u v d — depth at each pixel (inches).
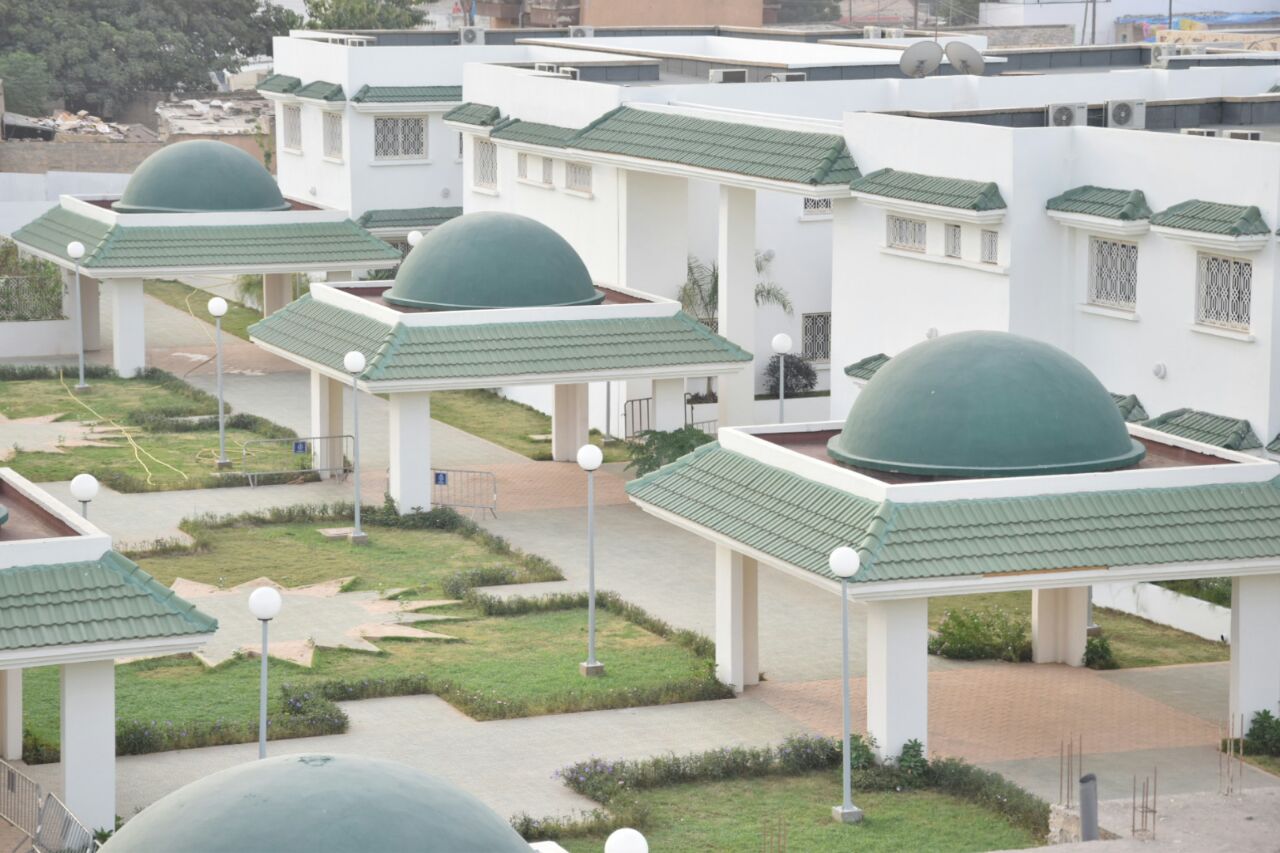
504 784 1178.0
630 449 1958.7
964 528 1175.6
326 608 1544.0
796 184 1771.7
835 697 1347.2
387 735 1269.7
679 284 2138.3
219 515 1812.3
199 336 2706.7
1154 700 1344.7
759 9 3978.8
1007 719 1302.9
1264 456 1439.5
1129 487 1224.8
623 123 2071.9
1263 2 4291.3
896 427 1243.2
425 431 1813.5
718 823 1119.0
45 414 2214.6
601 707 1323.8
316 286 1974.7
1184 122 1840.6
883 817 1129.4
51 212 2544.3
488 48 2810.0
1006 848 1080.8
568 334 1827.0
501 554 1707.7
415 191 2807.6
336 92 2755.9
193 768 1202.0
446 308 1843.0
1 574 1065.5
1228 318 1475.1
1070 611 1422.2
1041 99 2110.0
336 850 629.0
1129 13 4227.4
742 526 1263.5
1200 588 1519.4
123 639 1052.5
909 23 4626.0
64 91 4156.0
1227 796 994.7
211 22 4409.5
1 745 1212.5
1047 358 1266.0
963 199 1609.3
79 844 983.6
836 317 1825.8
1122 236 1540.4
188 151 2455.7
